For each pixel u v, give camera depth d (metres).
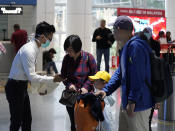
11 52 11.79
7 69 11.75
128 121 3.38
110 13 20.42
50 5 16.88
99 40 12.59
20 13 12.05
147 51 3.20
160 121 6.67
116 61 18.94
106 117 3.88
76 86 4.34
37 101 8.67
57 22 20.00
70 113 4.46
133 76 3.13
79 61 4.34
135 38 3.25
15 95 4.41
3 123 6.40
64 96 4.27
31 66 4.29
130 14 15.19
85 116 3.69
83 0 18.33
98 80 4.18
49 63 12.53
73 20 18.34
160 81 3.19
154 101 3.26
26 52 4.28
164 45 11.24
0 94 9.71
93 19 20.39
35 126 6.21
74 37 4.22
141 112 3.29
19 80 4.39
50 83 4.70
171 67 6.53
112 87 3.61
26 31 12.78
